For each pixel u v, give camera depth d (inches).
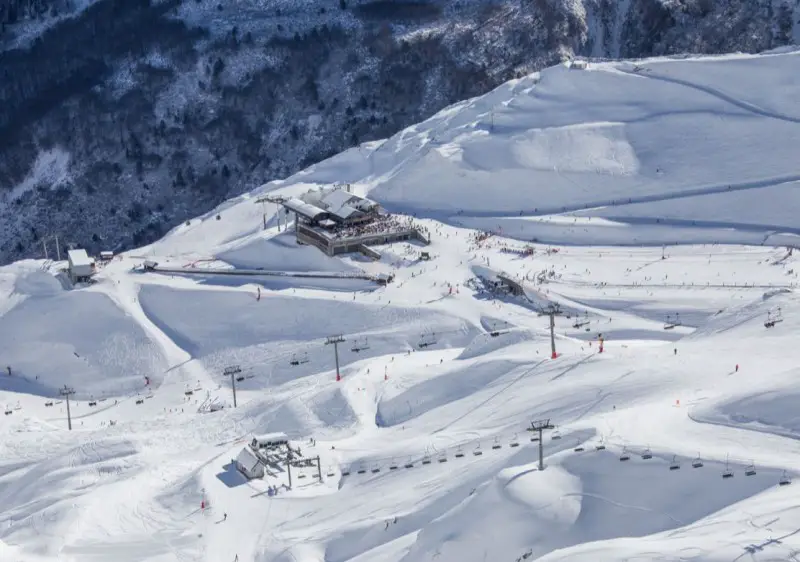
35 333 7775.6
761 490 3789.4
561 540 3865.7
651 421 4411.9
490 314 7052.2
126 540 4522.6
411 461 4808.1
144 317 7760.8
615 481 3996.1
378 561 4023.1
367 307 7313.0
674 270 7450.8
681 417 4429.1
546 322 6855.3
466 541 3951.8
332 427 5442.9
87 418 6806.1
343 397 5644.7
